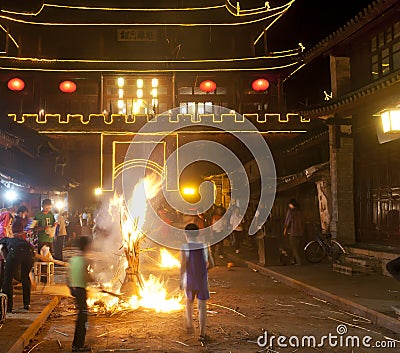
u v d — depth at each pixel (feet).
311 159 87.40
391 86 45.09
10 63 115.55
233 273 55.26
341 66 61.05
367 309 31.65
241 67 119.14
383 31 54.13
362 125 56.03
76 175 130.62
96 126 112.88
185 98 124.67
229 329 28.89
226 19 125.39
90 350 24.63
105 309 34.06
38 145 89.40
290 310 34.32
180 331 28.55
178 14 125.90
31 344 26.05
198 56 130.21
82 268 25.46
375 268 48.29
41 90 122.62
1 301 28.53
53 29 127.44
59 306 36.78
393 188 50.16
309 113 58.44
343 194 57.93
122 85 122.83
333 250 55.16
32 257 34.04
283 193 87.04
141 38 128.98
